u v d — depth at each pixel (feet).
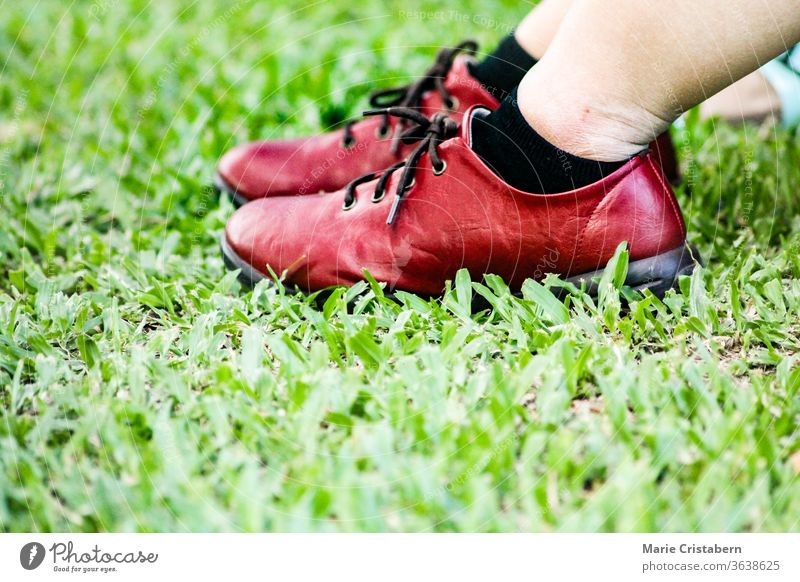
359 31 16.35
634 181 7.67
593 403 6.13
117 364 6.64
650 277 7.77
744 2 6.62
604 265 7.84
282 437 5.67
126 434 5.70
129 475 5.53
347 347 6.79
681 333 7.11
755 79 12.46
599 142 7.53
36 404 6.25
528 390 6.31
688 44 6.86
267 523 5.29
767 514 5.25
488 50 14.60
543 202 7.70
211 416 5.82
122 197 10.97
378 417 5.89
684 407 5.89
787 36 6.78
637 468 5.33
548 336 6.91
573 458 5.55
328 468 5.40
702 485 5.24
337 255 8.15
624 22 6.98
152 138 12.64
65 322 7.54
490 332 7.28
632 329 7.17
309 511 5.26
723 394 6.10
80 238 9.86
